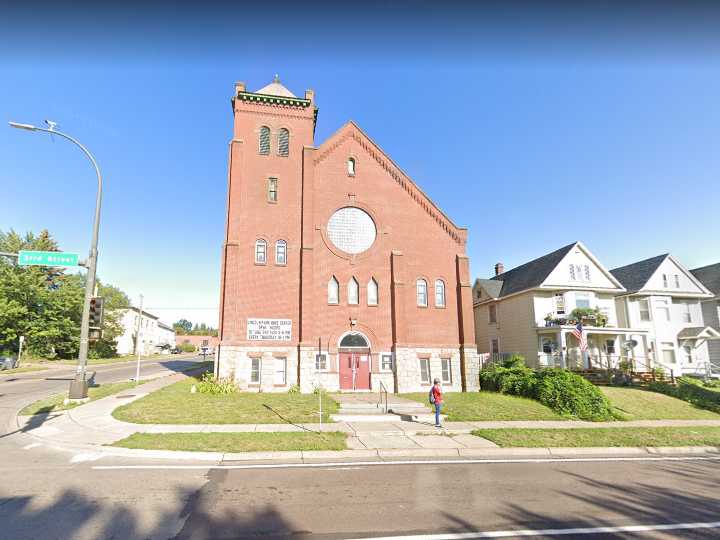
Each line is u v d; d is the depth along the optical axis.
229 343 24.27
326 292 26.41
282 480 9.06
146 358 68.12
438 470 10.16
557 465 10.95
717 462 11.83
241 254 25.62
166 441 11.98
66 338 54.97
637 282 36.94
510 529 6.58
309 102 28.22
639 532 6.57
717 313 37.28
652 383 26.14
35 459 10.50
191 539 6.03
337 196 27.80
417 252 28.31
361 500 7.84
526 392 22.11
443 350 27.41
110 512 7.01
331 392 24.97
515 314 35.19
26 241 53.03
